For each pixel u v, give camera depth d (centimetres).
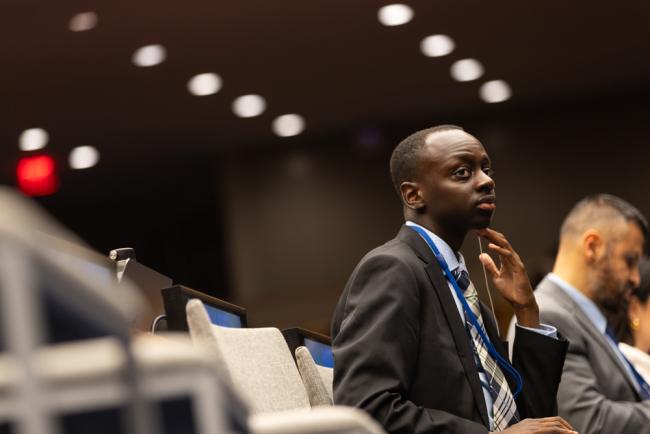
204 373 111
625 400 545
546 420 347
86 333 105
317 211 2114
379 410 330
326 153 2112
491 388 358
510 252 396
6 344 94
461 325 359
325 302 2102
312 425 145
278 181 2131
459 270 379
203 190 2278
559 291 579
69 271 95
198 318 278
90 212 2288
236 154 2130
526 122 2025
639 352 604
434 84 1880
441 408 346
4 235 88
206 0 1485
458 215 380
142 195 2270
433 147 385
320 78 1816
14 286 90
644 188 1970
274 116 1972
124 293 107
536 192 2014
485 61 1788
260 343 329
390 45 1695
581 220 591
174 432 113
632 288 587
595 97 1998
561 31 1680
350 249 2098
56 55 1614
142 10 1500
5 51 1583
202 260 2377
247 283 2134
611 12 1619
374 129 2080
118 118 1889
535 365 390
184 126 1972
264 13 1539
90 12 1491
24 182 2047
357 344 339
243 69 1744
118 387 106
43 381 100
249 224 2138
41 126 1883
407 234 377
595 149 1998
